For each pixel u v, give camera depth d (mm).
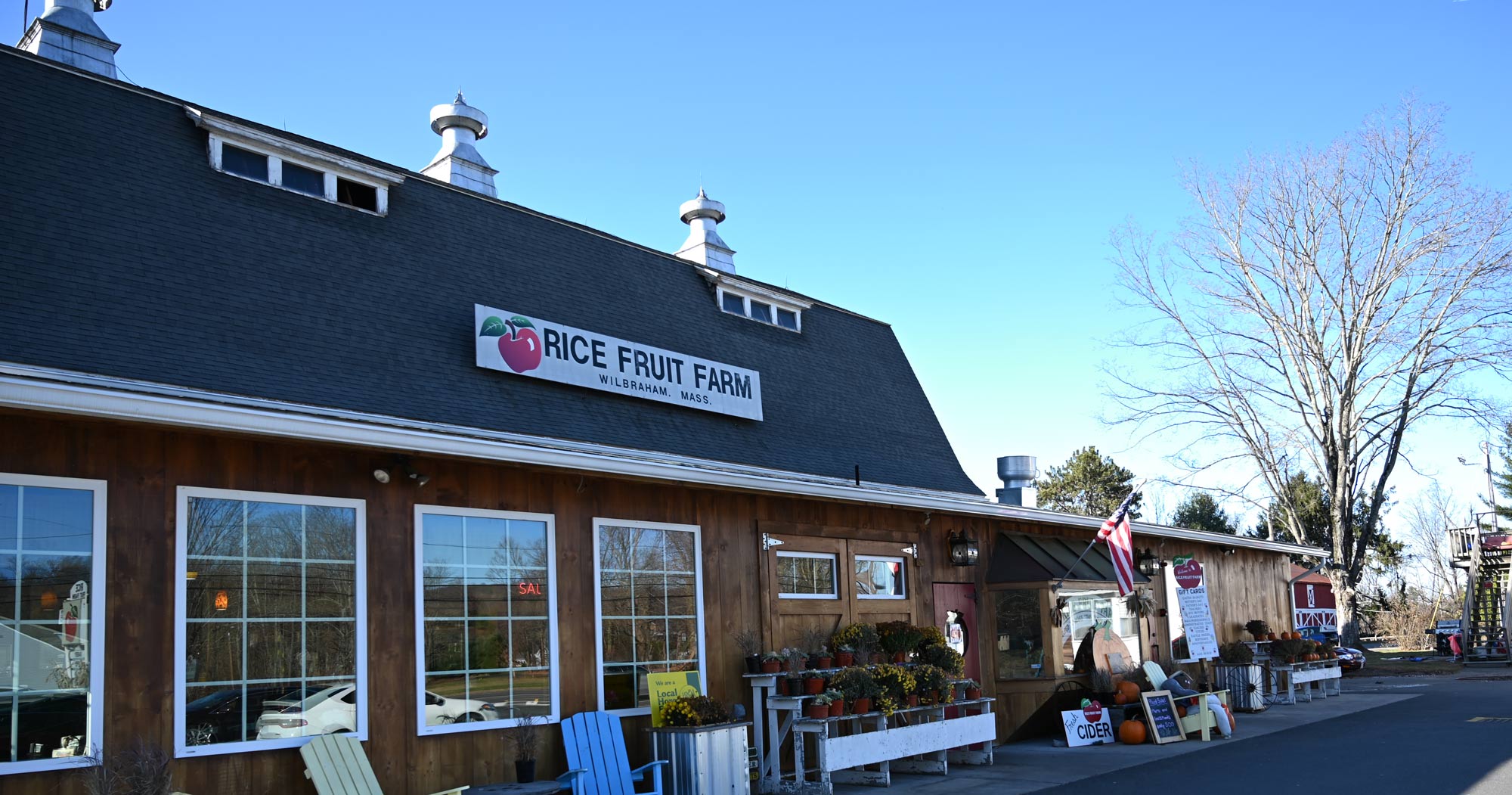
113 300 8484
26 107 9344
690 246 18891
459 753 8703
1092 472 50625
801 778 10641
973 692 12859
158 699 7137
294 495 8070
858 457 14961
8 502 6727
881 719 11156
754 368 14617
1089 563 16016
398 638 8477
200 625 7426
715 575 11211
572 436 10961
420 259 11445
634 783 9594
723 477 10453
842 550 12797
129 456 7289
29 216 8578
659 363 12617
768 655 11070
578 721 9352
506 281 12195
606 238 14242
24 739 6578
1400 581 57562
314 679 7953
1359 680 25875
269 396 8664
